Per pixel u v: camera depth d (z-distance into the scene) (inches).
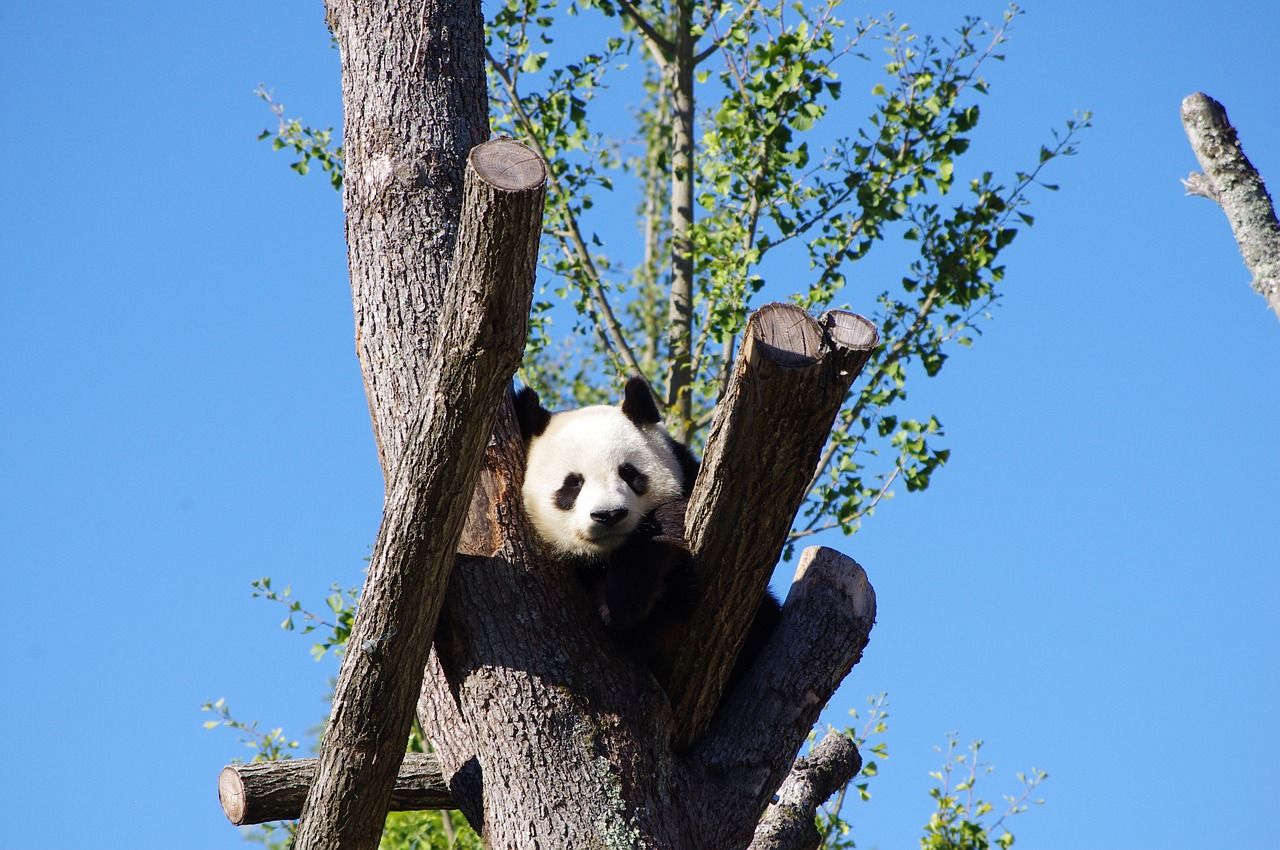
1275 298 373.1
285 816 460.1
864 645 437.1
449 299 295.7
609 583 373.1
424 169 415.2
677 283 943.0
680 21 967.0
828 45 822.5
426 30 435.8
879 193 822.5
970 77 834.2
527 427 461.1
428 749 741.3
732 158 842.8
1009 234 818.2
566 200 898.7
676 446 483.2
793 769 505.4
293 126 887.1
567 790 339.3
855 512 788.6
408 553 313.1
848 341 307.3
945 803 713.6
